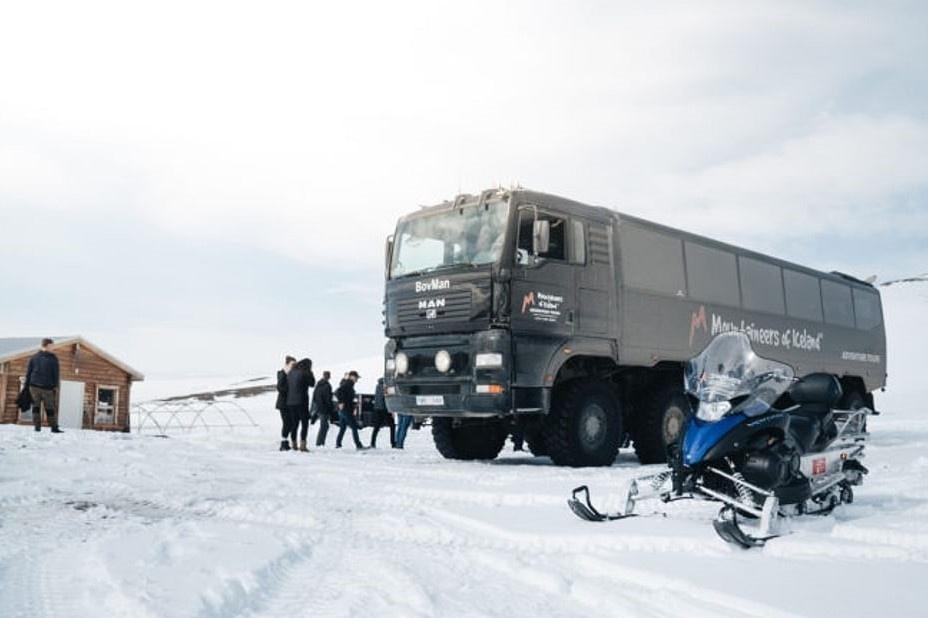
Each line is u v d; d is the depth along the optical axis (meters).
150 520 5.18
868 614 2.90
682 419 11.37
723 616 2.94
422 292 9.84
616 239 10.77
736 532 4.30
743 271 13.16
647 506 5.84
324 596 3.30
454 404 9.34
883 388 17.17
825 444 5.45
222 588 3.24
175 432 27.28
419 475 8.20
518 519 5.19
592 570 3.80
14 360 22.89
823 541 4.17
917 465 8.90
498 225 9.41
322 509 5.77
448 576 3.71
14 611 2.96
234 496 6.42
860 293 16.77
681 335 11.58
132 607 2.95
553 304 9.69
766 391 4.98
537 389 9.35
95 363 25.84
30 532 4.63
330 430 23.94
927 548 4.30
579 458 9.76
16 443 10.66
